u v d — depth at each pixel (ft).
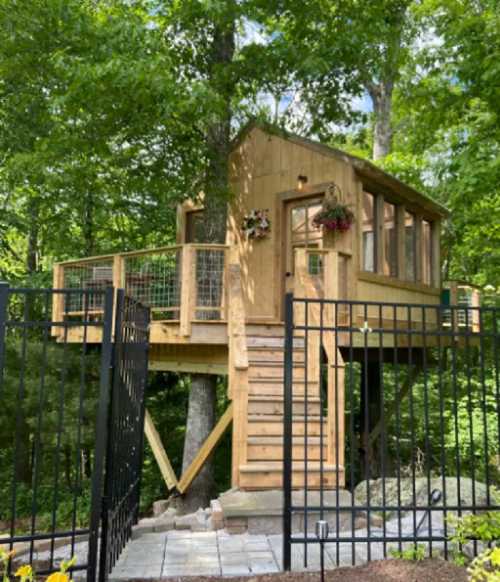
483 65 20.80
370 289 23.59
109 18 19.90
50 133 24.35
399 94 27.55
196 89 18.58
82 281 24.67
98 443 9.07
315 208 24.70
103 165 23.76
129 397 11.32
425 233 31.37
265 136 26.73
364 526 12.21
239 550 10.91
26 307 9.50
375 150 41.60
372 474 29.14
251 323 22.89
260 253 26.55
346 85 22.80
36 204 31.42
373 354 27.76
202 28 22.72
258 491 13.94
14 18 19.66
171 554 10.68
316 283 22.61
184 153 24.20
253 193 27.17
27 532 21.35
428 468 10.48
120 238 34.32
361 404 31.91
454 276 41.96
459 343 29.19
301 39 22.09
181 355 22.44
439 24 23.27
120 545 10.65
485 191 24.11
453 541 9.81
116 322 9.71
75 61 18.63
